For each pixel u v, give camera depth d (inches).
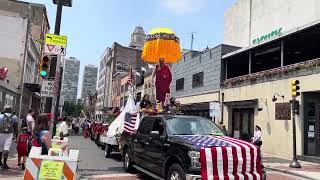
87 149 878.4
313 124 812.0
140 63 3366.1
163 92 625.3
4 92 985.5
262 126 942.4
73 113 5029.5
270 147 903.7
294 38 892.0
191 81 1348.4
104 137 750.5
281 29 1117.7
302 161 778.2
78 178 438.9
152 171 398.9
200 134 372.5
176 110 555.8
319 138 800.3
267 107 927.0
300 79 824.9
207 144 319.9
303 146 806.5
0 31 1342.3
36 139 289.3
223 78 1146.7
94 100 4840.1
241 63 1160.8
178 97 1445.6
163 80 625.6
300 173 593.3
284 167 665.0
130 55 3351.4
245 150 319.9
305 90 807.1
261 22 1237.7
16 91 1163.9
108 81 3592.5
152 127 419.8
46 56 489.1
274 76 909.8
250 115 1016.2
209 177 304.7
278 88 891.4
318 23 776.3
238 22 1382.9
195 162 310.7
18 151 477.1
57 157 251.0
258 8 1262.3
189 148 320.2
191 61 1360.7
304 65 814.5
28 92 1553.9
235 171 313.1
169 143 355.9
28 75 1535.4
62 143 402.6
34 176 247.3
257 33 1254.9
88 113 4958.2
